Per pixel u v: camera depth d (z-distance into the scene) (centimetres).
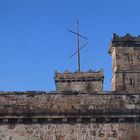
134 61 6488
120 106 4594
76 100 4606
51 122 4531
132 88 6359
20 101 4578
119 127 4544
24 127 4506
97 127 4534
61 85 7694
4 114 4506
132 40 6556
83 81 7700
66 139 4494
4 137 4472
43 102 4591
